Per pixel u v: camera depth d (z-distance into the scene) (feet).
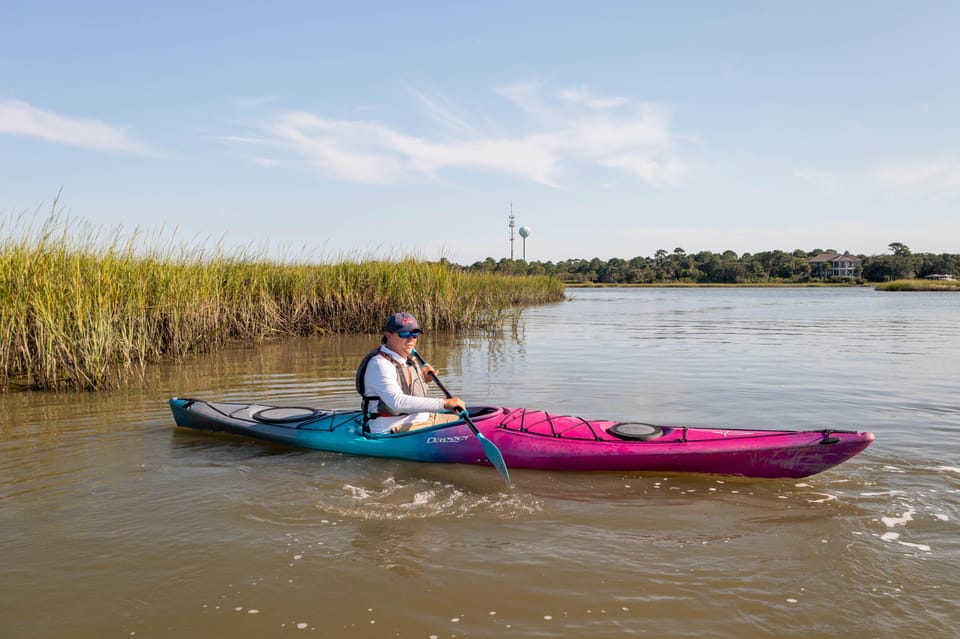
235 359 33.78
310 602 9.16
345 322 47.26
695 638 8.21
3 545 11.08
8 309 25.75
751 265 326.03
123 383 26.45
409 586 9.58
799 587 9.53
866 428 18.61
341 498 13.42
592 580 9.75
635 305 98.94
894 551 10.69
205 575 9.97
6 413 21.21
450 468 15.64
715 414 20.66
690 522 12.05
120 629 8.53
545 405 22.07
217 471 15.26
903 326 57.06
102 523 12.02
